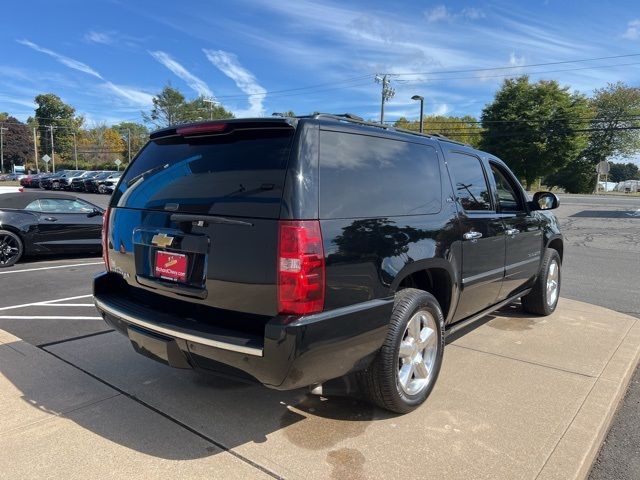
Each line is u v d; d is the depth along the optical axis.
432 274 3.75
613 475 2.84
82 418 3.23
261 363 2.57
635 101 59.56
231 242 2.70
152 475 2.64
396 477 2.65
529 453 2.89
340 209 2.80
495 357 4.43
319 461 2.79
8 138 100.88
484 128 55.50
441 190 3.78
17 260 9.41
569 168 61.72
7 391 3.60
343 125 3.02
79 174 39.66
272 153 2.77
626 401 3.78
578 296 7.14
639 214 23.47
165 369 4.04
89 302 6.42
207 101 70.62
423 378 3.48
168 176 3.20
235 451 2.88
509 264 4.73
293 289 2.54
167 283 3.02
